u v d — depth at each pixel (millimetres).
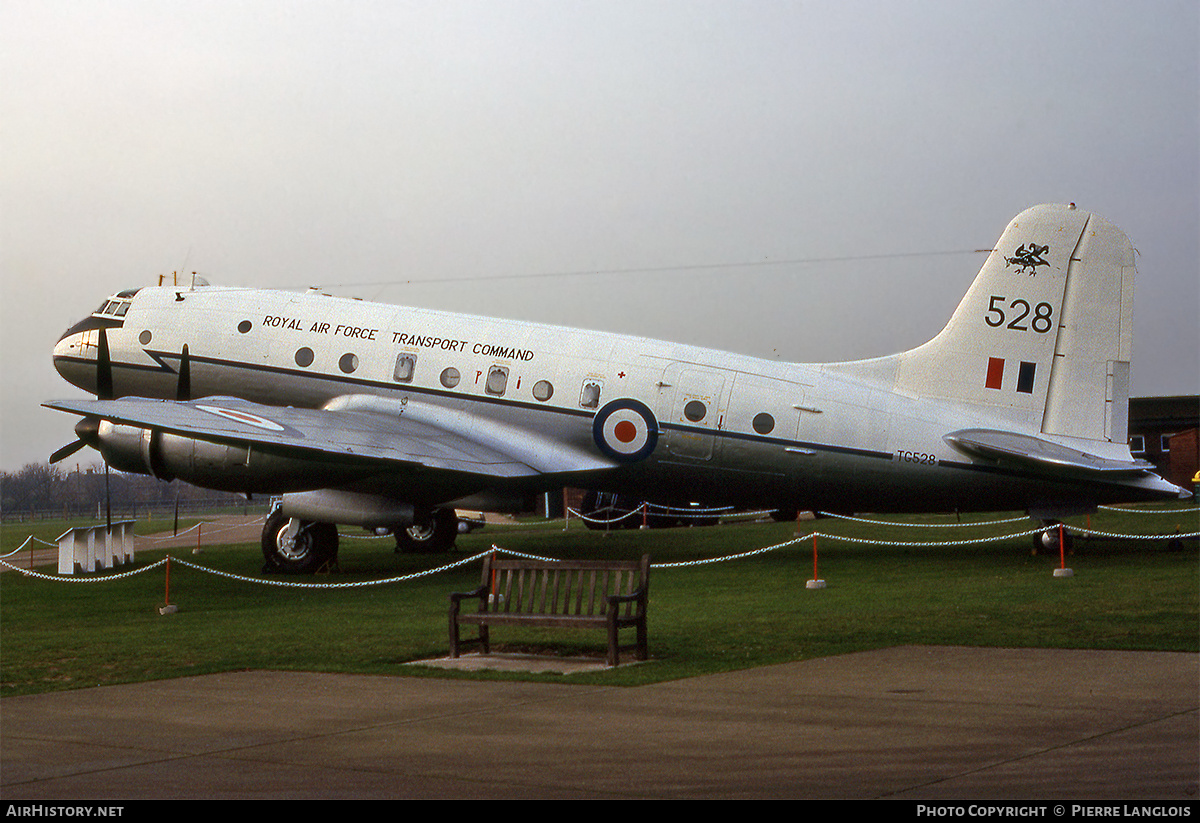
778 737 7305
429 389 23312
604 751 7031
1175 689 8570
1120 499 21156
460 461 21016
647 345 22891
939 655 10625
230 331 24562
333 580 21734
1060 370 21188
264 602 18000
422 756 6996
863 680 9391
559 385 22766
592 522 39156
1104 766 6316
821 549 26125
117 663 11367
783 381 22109
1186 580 16766
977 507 22016
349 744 7375
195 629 14297
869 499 22125
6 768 6797
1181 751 6613
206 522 66125
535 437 22812
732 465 22172
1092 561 20719
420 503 22625
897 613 13992
